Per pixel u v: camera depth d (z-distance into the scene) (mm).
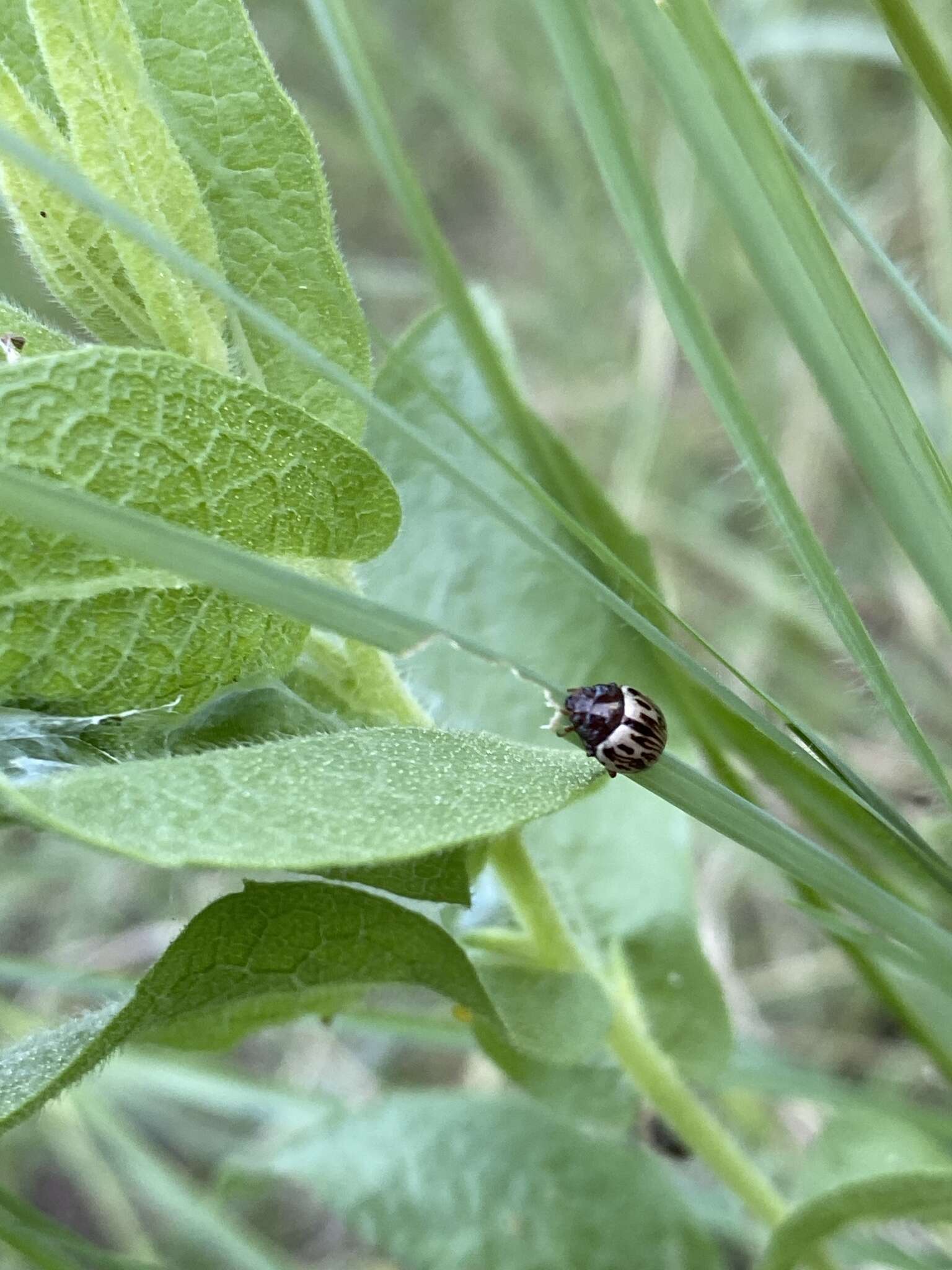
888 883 145
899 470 119
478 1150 163
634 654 154
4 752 111
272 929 122
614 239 292
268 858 102
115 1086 206
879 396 119
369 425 164
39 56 127
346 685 130
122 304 123
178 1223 193
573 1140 162
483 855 132
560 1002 139
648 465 250
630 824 157
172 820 103
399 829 105
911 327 241
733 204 118
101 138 119
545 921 138
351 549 120
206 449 113
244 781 106
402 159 138
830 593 122
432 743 113
